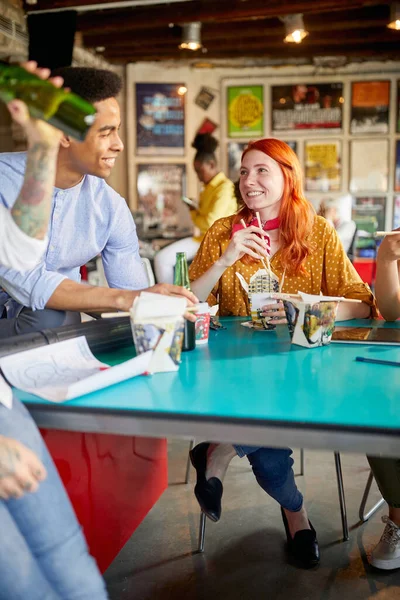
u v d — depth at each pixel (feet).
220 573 5.84
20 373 3.79
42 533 3.17
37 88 3.04
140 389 3.61
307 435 2.94
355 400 3.32
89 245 6.24
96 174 5.56
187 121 26.43
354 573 5.79
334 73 25.48
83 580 3.23
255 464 5.57
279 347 4.80
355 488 7.70
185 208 26.68
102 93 5.16
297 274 6.80
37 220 3.50
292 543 6.10
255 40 23.44
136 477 6.63
